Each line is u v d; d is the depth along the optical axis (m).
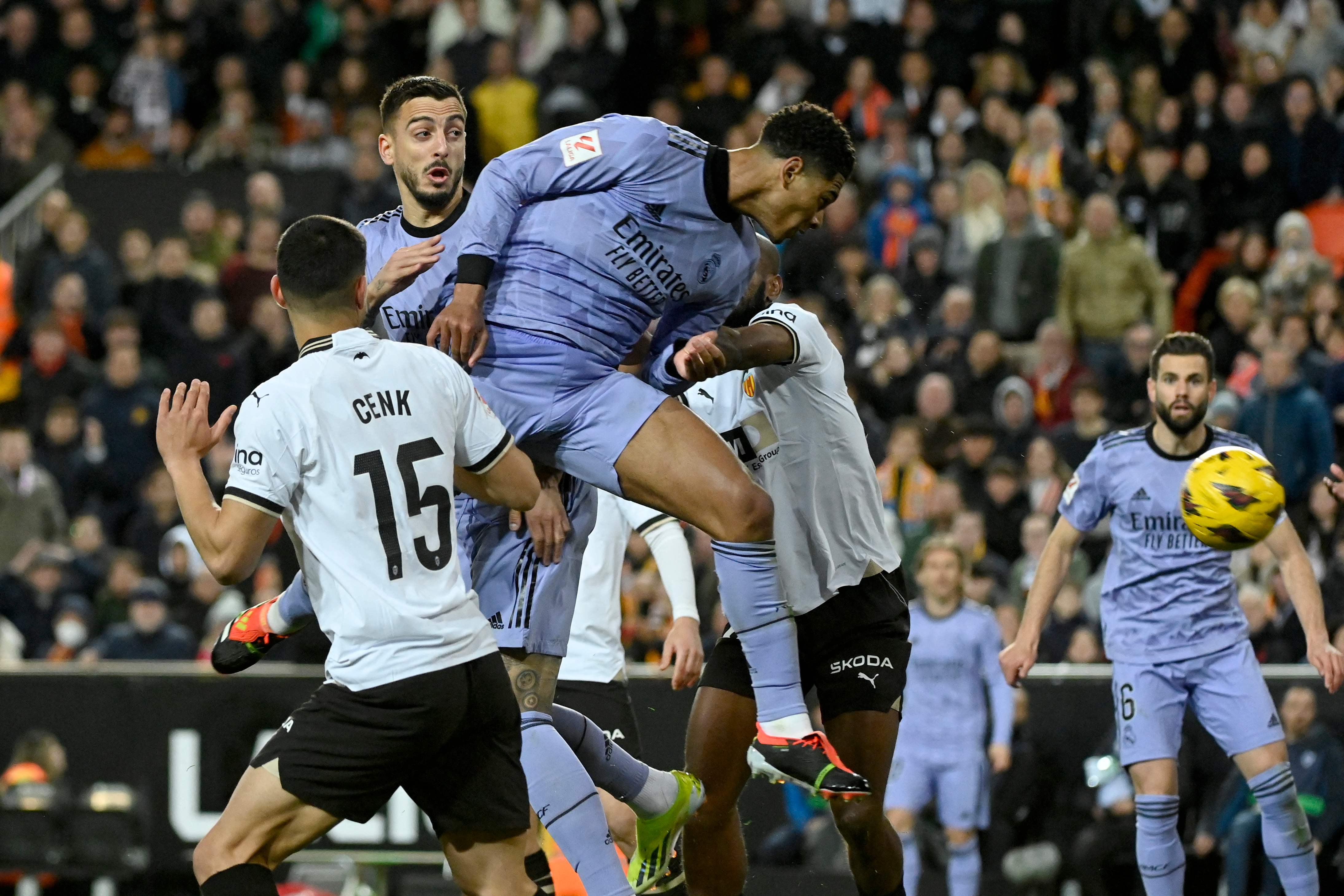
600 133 12.62
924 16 39.50
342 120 41.41
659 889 16.91
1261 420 28.36
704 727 15.23
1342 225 36.31
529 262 12.78
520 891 12.25
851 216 33.91
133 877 22.70
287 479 11.48
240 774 22.75
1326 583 24.27
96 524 30.67
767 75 39.38
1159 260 34.94
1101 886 21.33
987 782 21.94
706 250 12.88
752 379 14.70
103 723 22.89
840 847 21.31
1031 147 35.53
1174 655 17.77
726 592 14.04
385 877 22.00
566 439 12.91
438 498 11.75
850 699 15.15
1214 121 37.00
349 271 11.96
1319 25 39.06
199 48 43.41
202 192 40.66
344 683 11.54
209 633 27.44
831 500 14.87
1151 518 17.80
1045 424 31.22
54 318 35.53
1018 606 25.81
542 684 13.82
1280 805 17.41
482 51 39.88
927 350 31.05
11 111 41.69
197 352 33.66
